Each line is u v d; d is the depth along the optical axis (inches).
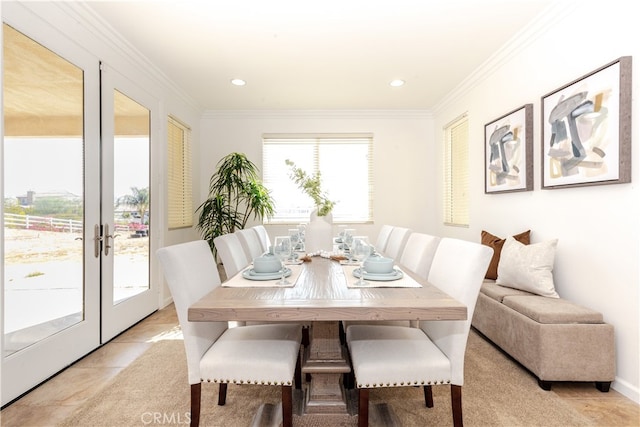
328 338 64.9
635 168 71.6
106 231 103.9
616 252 76.2
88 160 96.3
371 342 63.8
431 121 193.8
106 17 97.3
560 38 92.6
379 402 72.7
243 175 186.7
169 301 148.9
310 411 63.9
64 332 86.5
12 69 72.9
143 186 127.6
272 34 107.8
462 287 58.4
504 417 66.6
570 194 89.6
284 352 60.3
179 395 75.1
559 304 83.2
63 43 87.0
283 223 192.1
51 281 83.3
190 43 113.4
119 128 111.7
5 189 71.4
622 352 75.0
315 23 101.6
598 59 80.2
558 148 91.6
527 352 80.0
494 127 125.0
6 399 70.5
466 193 157.3
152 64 128.3
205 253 71.5
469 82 144.4
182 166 165.8
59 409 69.6
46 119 81.9
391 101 176.6
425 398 70.7
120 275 112.1
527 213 108.3
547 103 95.9
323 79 145.3
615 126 74.2
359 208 193.6
